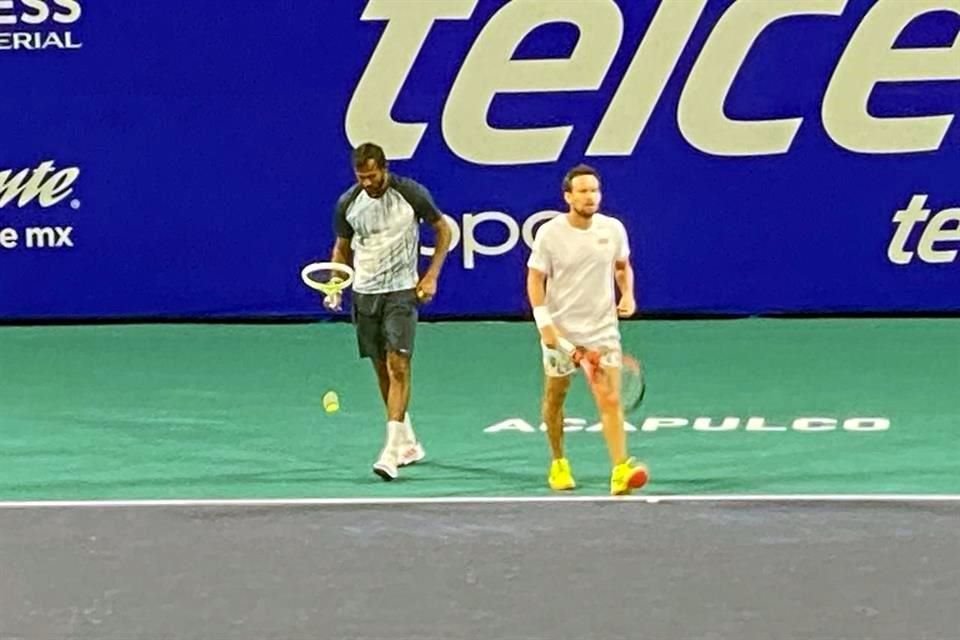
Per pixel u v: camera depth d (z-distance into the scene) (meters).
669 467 40.31
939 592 31.23
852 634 29.30
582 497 37.66
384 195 39.47
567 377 37.59
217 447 43.19
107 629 30.06
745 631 29.47
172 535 35.41
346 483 39.44
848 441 42.75
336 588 31.94
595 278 36.94
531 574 32.47
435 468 40.62
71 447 43.50
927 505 36.66
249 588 32.03
